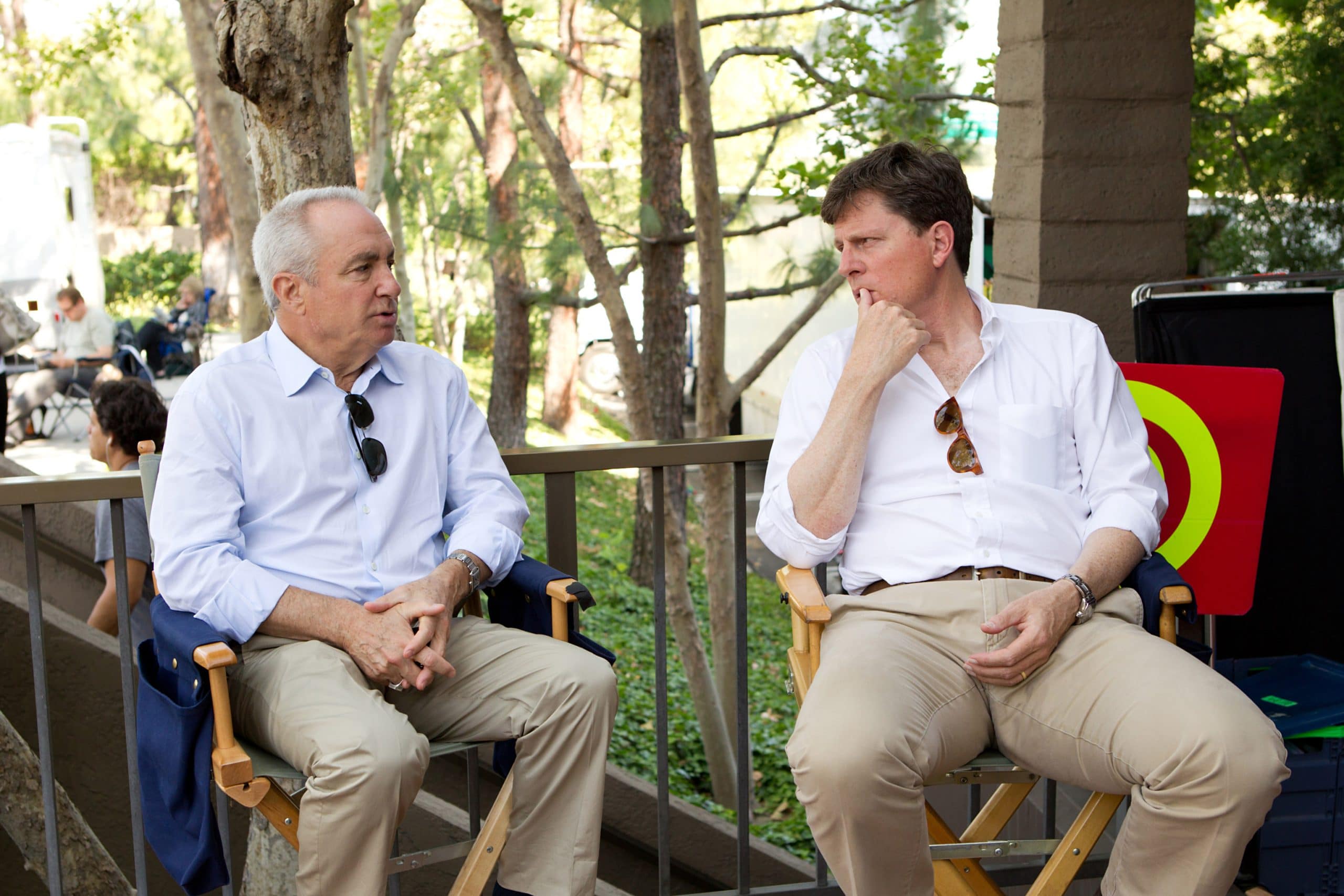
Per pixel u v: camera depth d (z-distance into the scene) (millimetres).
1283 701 2506
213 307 20375
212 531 2111
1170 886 1829
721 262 6293
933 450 2252
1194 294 2895
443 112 9930
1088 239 3699
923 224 2209
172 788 1922
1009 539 2195
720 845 4371
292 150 2715
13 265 11484
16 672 3416
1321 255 5566
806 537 2162
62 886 2406
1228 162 5938
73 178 11711
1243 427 2436
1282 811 2422
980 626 2107
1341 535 2863
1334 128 5535
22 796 2725
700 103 6020
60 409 11562
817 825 1876
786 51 6852
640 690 8523
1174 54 3646
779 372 13297
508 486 2395
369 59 9617
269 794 1955
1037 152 3664
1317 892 2445
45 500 2221
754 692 8703
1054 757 2006
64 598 4508
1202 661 2018
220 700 1881
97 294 11922
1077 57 3611
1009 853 2031
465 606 2428
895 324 2139
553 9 10734
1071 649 2031
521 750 2061
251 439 2199
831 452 2137
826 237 7098
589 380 18203
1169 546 2484
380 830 1875
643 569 10828
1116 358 3756
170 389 13766
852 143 6988
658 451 2475
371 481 2260
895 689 1968
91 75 14453
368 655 2045
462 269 15961
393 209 8992
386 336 2250
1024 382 2270
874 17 6766
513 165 7559
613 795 4234
